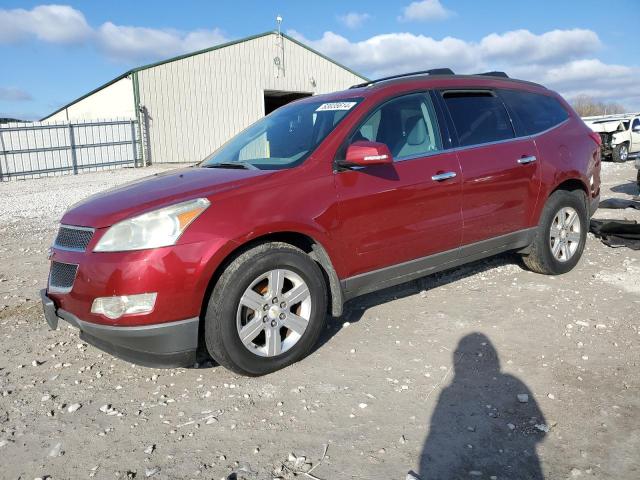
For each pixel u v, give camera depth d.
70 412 3.07
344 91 4.43
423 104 4.28
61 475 2.50
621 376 3.18
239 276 3.16
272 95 31.70
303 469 2.46
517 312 4.28
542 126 5.06
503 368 3.36
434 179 4.05
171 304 3.01
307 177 3.52
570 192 5.15
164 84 25.91
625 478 2.31
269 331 3.35
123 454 2.65
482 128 4.57
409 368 3.42
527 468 2.41
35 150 23.05
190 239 3.05
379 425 2.80
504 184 4.53
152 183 3.72
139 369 3.61
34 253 7.24
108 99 27.94
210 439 2.74
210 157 4.59
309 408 2.99
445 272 5.48
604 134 19.98
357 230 3.69
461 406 2.94
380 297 4.81
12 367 3.70
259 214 3.26
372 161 3.46
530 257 5.07
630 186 12.12
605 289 4.74
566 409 2.86
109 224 3.13
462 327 4.04
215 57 27.17
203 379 3.41
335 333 4.04
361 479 2.38
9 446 2.76
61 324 4.50
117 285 2.98
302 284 3.46
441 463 2.47
